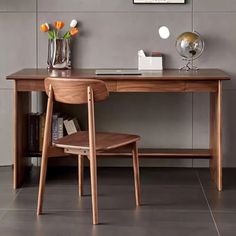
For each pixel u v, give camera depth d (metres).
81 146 4.02
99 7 5.14
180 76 4.54
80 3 5.14
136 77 4.52
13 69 5.21
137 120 5.27
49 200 4.39
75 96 3.97
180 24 5.14
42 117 5.01
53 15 5.16
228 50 5.15
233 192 4.57
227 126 5.22
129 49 5.17
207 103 5.22
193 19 5.13
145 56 5.08
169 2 5.11
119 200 4.40
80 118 5.27
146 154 4.90
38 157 5.14
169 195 4.51
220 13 5.12
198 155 4.95
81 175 4.47
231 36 5.14
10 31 5.18
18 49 5.19
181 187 4.71
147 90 4.55
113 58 5.18
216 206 4.27
